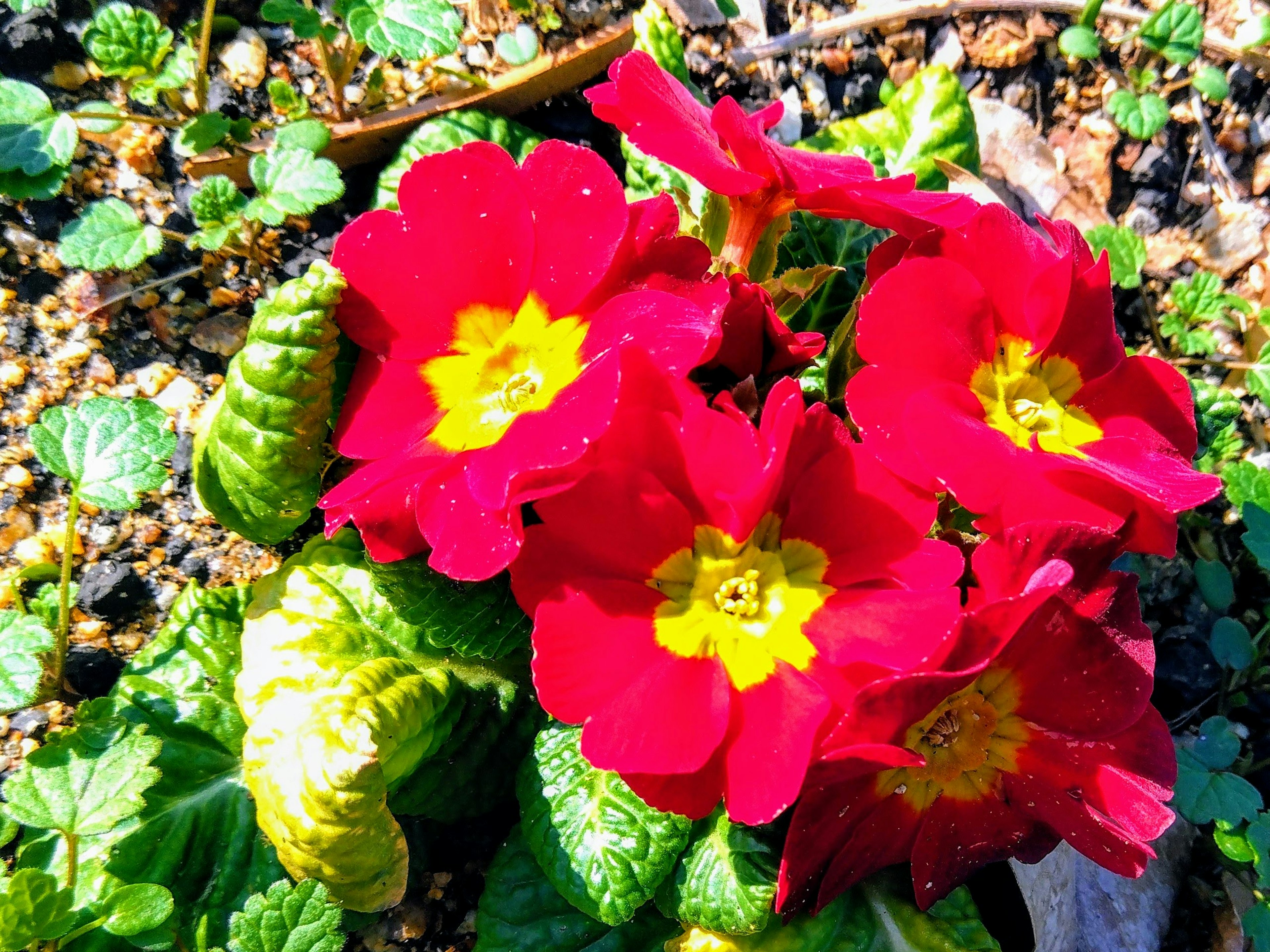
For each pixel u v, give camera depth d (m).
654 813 0.12
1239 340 0.20
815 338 0.11
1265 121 0.21
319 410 0.12
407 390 0.11
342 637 0.14
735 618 0.10
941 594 0.09
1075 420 0.12
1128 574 0.11
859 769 0.09
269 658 0.14
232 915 0.13
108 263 0.14
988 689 0.11
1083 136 0.21
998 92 0.21
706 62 0.19
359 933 0.15
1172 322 0.20
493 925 0.14
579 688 0.10
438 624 0.13
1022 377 0.11
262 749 0.12
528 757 0.14
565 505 0.10
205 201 0.15
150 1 0.17
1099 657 0.11
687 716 0.10
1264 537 0.16
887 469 0.10
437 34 0.14
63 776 0.12
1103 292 0.12
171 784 0.14
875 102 0.20
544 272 0.11
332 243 0.17
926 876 0.11
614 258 0.11
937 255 0.11
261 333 0.11
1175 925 0.18
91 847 0.13
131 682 0.14
